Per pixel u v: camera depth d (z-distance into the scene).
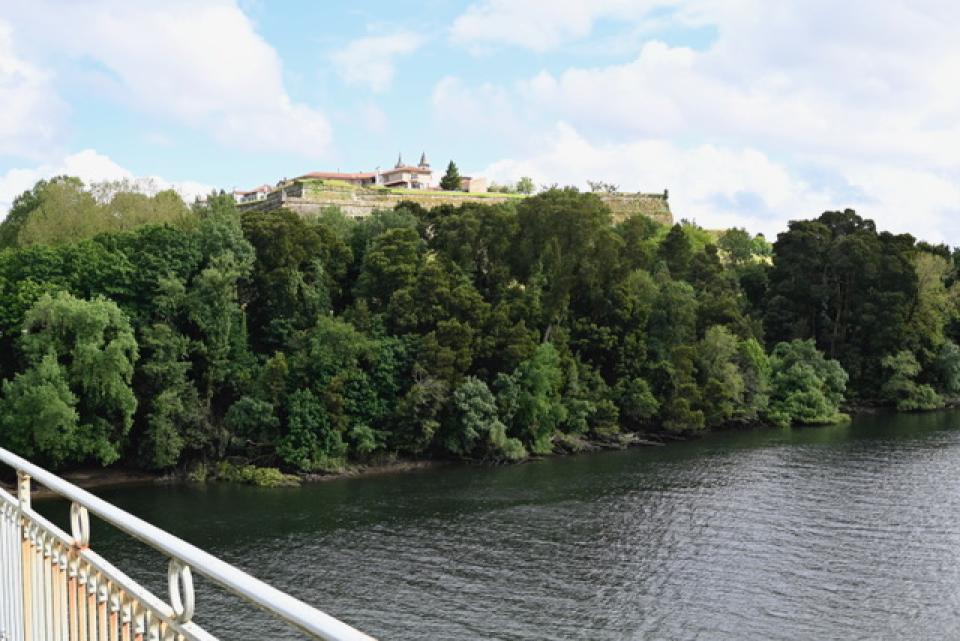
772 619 28.27
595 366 68.69
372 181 150.88
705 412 69.56
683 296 73.94
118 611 4.48
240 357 56.25
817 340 90.75
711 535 38.25
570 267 68.25
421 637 26.38
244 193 150.25
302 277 61.81
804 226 92.75
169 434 50.16
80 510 4.95
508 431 59.47
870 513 41.62
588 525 40.22
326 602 29.44
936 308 93.75
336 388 54.38
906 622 27.98
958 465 53.50
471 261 69.62
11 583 6.23
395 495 47.19
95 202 63.53
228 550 35.94
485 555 35.38
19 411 46.53
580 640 26.38
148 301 54.72
